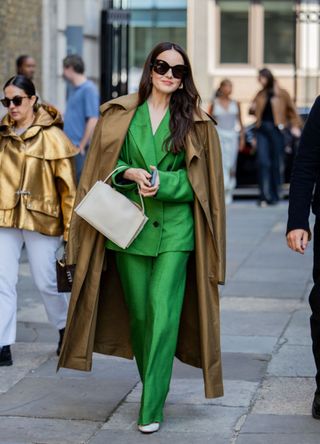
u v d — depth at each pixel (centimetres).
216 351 600
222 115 1753
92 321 605
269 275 1108
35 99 734
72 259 610
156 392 592
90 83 1248
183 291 605
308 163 607
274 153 1753
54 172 727
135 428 606
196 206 602
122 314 629
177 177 595
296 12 1811
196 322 621
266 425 607
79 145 1248
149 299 594
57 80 1616
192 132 602
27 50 1497
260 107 1734
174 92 609
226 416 625
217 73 3128
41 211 721
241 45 3133
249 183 1923
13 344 799
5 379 706
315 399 616
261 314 912
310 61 3053
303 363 743
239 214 1645
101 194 591
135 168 596
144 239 600
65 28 1642
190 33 3012
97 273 606
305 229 606
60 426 611
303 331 845
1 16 1384
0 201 720
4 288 727
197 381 698
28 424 615
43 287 737
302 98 3009
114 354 632
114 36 1780
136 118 608
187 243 601
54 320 750
